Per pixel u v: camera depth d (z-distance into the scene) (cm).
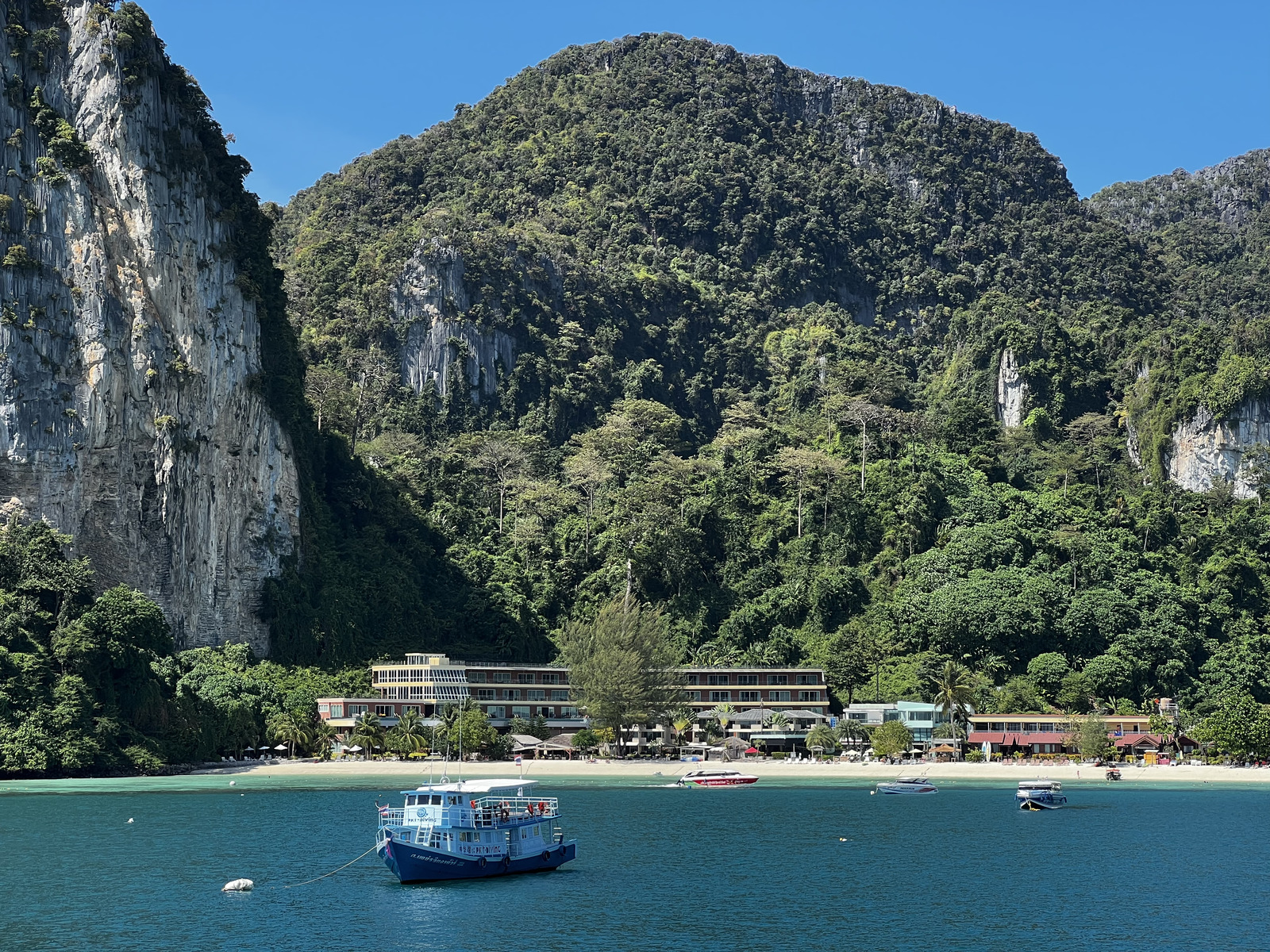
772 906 9888
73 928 9056
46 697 17875
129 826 13450
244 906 9725
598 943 8788
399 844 10300
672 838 13125
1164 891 10525
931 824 14338
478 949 8625
